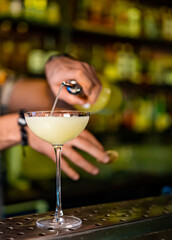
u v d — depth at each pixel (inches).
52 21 110.8
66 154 52.1
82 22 117.6
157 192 116.4
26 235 31.9
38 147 56.1
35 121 36.4
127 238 34.3
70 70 48.8
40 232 32.6
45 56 115.0
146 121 134.3
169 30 136.6
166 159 130.4
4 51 109.0
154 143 136.9
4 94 83.3
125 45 133.6
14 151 105.1
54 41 117.4
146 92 135.8
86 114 38.2
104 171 112.0
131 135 133.1
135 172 117.6
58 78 49.9
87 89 48.3
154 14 134.8
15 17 104.1
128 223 34.6
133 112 131.1
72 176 53.2
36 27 111.3
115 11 125.0
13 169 104.7
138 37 129.0
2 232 32.8
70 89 43.9
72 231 32.5
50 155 55.4
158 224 36.4
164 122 138.6
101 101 51.9
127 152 126.6
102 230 33.1
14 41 110.6
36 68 113.0
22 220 36.4
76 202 102.7
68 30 115.1
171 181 121.4
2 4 102.7
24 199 98.2
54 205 101.1
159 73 141.5
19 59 111.0
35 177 107.3
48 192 102.0
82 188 104.2
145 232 35.4
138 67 135.8
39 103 81.3
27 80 86.7
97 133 122.6
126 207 40.4
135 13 128.8
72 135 37.7
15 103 83.0
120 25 125.6
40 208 95.4
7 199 96.0
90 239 32.7
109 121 125.0
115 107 67.3
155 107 137.5
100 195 106.5
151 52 140.9
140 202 42.6
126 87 129.8
